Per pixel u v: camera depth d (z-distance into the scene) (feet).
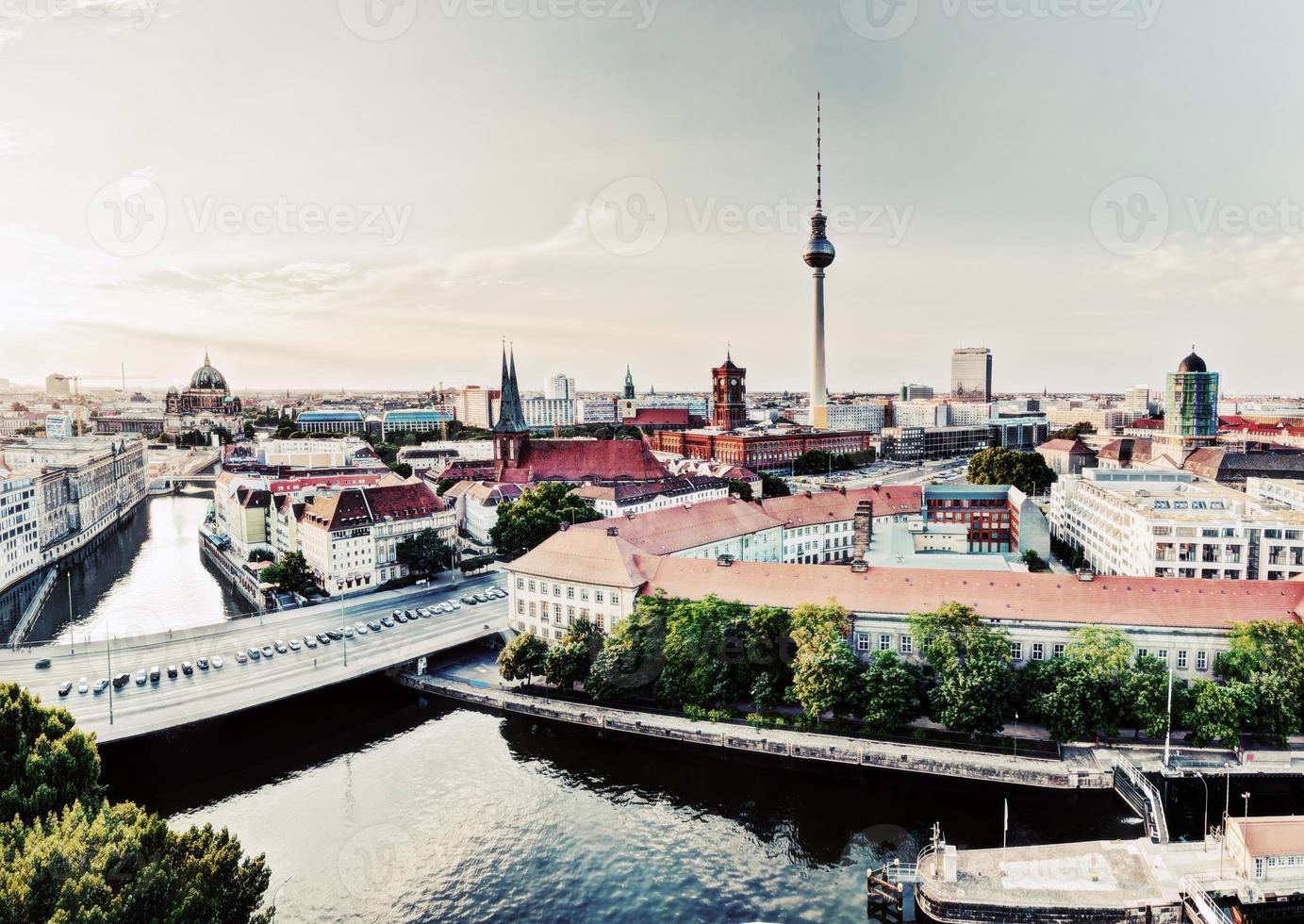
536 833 282.56
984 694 317.01
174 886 197.26
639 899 248.32
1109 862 252.83
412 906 245.24
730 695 352.08
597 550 428.15
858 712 340.80
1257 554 469.16
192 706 354.13
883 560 474.08
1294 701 299.79
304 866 265.95
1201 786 296.30
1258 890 236.63
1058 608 346.33
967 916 234.38
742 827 284.61
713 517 547.49
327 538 583.17
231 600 629.10
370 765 333.83
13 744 252.42
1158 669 320.91
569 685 388.98
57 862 189.26
